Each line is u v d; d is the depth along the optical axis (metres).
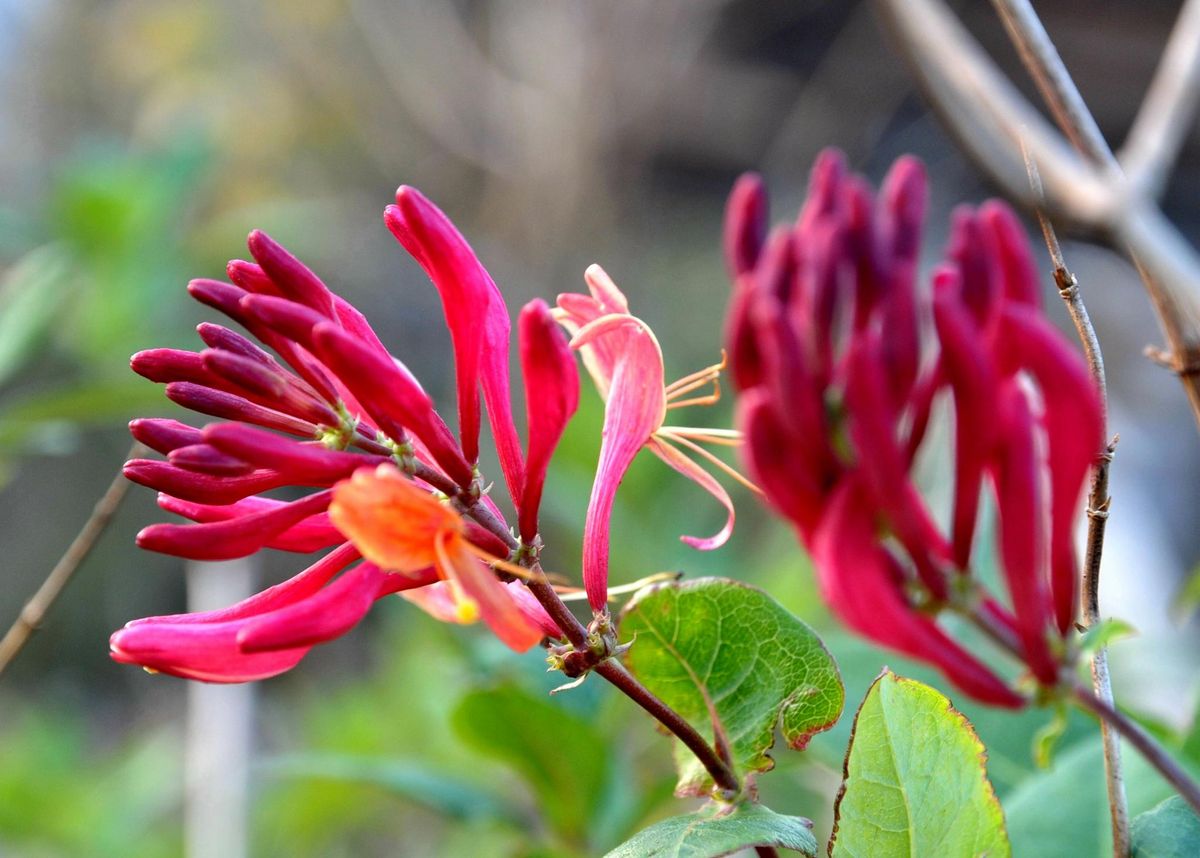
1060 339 0.26
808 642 0.32
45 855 0.70
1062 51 1.18
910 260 0.26
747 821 0.31
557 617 0.31
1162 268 0.29
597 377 0.32
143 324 0.63
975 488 0.26
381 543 0.29
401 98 1.54
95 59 1.90
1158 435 1.29
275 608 0.31
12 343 0.53
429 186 1.57
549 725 0.41
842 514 0.26
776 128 1.44
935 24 0.31
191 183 0.65
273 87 1.75
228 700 0.54
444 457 0.30
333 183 1.78
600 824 0.42
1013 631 0.27
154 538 0.30
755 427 0.26
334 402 0.31
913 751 0.30
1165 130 0.30
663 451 0.32
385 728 0.67
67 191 0.61
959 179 1.33
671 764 0.48
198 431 0.31
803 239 0.26
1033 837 0.33
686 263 1.55
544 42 1.37
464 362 0.31
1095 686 0.30
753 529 0.76
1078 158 0.30
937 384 0.27
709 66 1.41
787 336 0.26
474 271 0.31
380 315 1.64
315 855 0.74
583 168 1.37
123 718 1.66
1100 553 0.30
